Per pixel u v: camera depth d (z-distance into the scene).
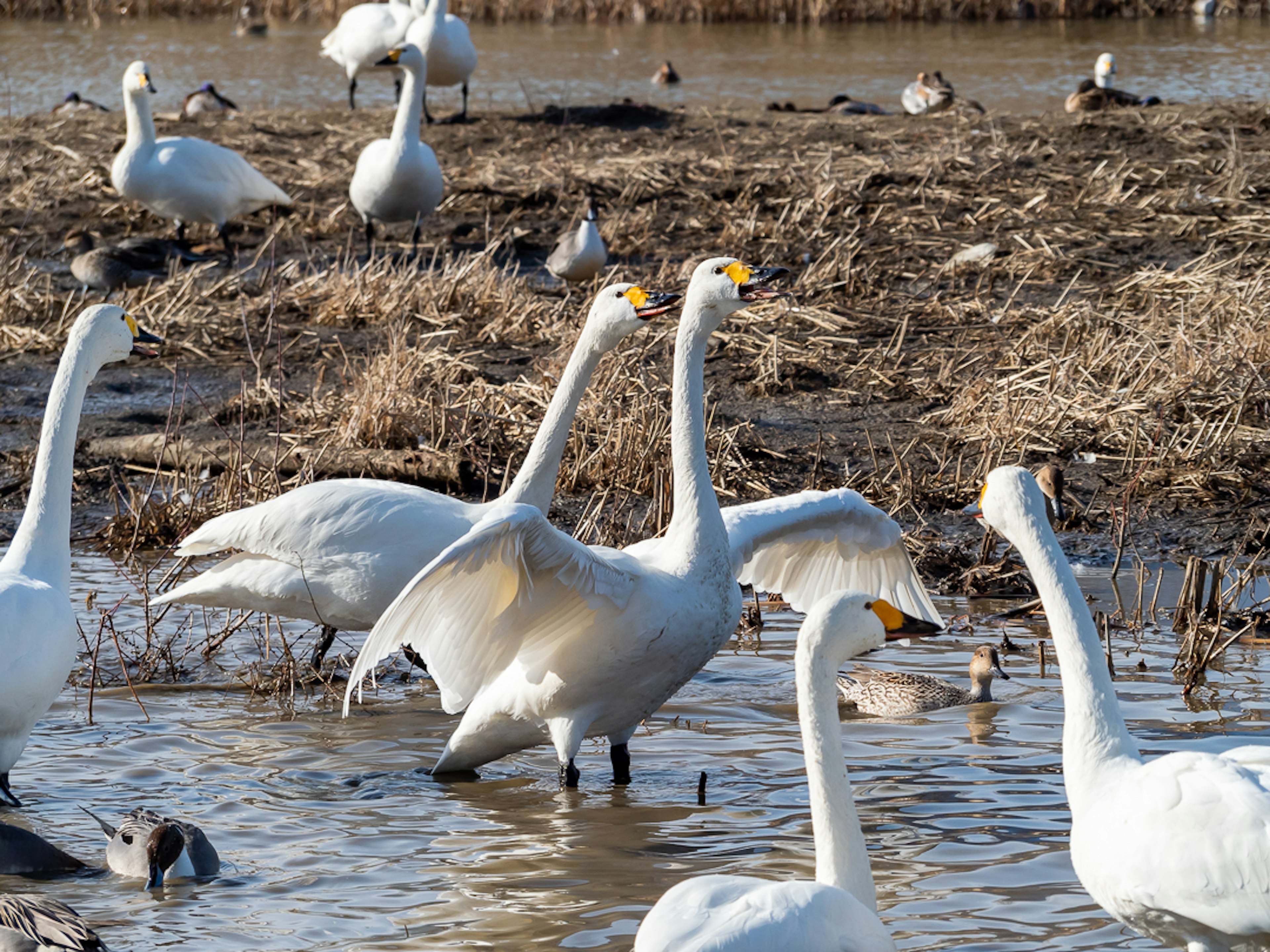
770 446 12.31
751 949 4.26
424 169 17.42
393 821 6.52
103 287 16.11
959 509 11.27
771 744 7.48
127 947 5.31
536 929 5.45
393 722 7.89
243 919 5.54
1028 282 16.28
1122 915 4.87
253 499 10.86
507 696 6.88
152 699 8.15
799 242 17.92
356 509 7.94
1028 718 7.82
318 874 5.95
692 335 7.15
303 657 8.83
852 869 4.87
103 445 12.34
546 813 6.63
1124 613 9.31
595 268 16.12
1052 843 6.17
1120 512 11.05
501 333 14.97
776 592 8.42
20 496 11.59
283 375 14.05
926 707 7.95
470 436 11.95
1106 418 12.35
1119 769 4.85
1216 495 11.29
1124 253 17.16
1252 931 4.54
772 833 6.35
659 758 7.34
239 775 7.06
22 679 6.38
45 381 14.09
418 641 6.19
